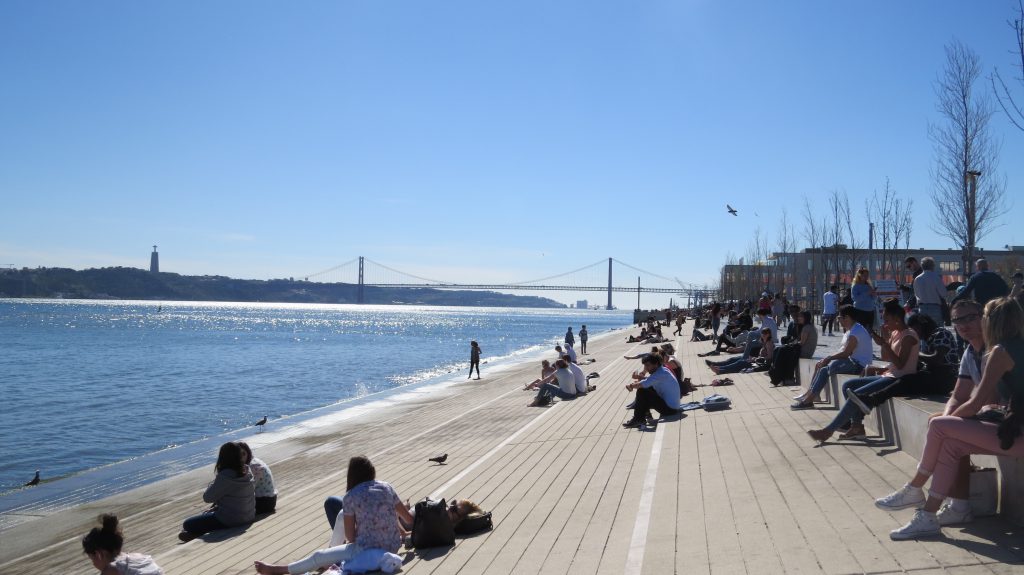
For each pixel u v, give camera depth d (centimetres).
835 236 4219
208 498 977
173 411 2652
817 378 1186
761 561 577
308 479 1344
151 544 1020
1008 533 555
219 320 14112
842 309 1177
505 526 801
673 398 1342
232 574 791
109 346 6512
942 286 1268
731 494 780
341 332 10275
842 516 650
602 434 1333
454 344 7806
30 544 1096
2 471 1723
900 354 866
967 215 1950
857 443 898
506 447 1345
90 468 1752
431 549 746
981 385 548
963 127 2000
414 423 1956
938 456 573
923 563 524
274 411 2662
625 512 794
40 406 2775
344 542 735
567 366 2020
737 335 2750
